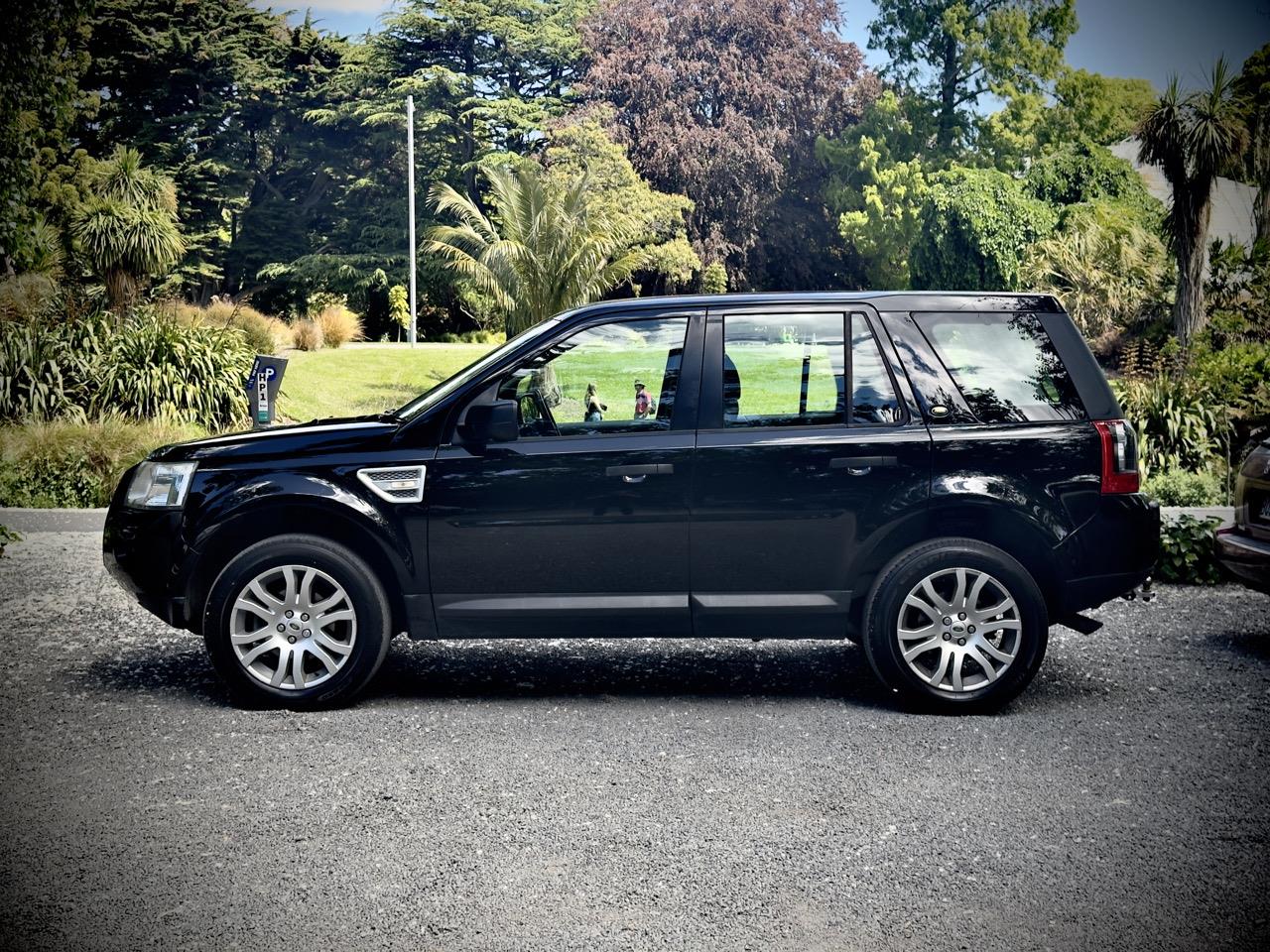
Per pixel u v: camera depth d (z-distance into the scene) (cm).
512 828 395
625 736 498
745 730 505
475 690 571
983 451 521
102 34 4916
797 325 531
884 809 412
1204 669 602
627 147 4591
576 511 520
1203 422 1491
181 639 673
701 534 521
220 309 2289
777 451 520
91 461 1265
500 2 5278
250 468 530
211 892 344
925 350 532
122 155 2305
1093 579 524
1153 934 318
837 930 322
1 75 2466
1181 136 1975
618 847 379
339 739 492
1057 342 537
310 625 528
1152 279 2148
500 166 2564
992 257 3322
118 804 415
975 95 4853
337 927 323
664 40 4788
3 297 1791
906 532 527
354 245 5062
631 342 533
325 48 5353
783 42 4841
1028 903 337
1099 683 577
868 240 4559
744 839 386
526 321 2558
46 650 645
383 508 523
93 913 330
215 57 5041
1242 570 635
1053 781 438
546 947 312
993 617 520
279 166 5375
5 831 391
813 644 678
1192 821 398
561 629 527
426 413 534
